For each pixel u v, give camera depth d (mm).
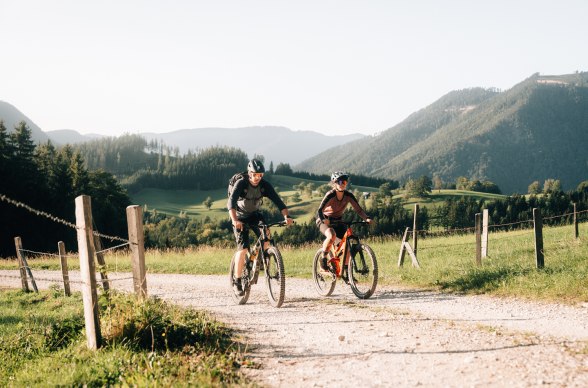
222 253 22219
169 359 5023
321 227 9133
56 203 58688
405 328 6293
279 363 5043
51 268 21172
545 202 108062
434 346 5305
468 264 11602
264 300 9266
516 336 5535
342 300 8773
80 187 64500
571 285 7949
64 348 6145
